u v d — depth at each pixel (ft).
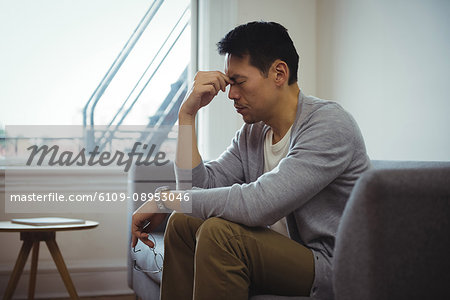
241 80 4.80
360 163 4.43
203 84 5.21
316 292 3.95
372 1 9.25
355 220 2.77
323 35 11.27
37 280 9.93
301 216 4.39
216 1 11.09
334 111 4.46
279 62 4.77
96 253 10.39
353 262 2.78
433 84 7.56
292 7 11.59
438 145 7.44
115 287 10.37
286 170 4.13
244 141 5.63
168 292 4.47
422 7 7.82
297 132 4.55
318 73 11.51
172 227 4.47
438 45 7.47
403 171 2.74
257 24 4.86
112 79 11.13
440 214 2.77
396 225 2.70
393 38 8.61
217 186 5.65
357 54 9.81
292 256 3.94
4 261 9.89
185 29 11.46
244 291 3.78
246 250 3.87
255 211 3.97
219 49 4.97
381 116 8.96
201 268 3.76
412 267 2.74
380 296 2.69
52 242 7.97
